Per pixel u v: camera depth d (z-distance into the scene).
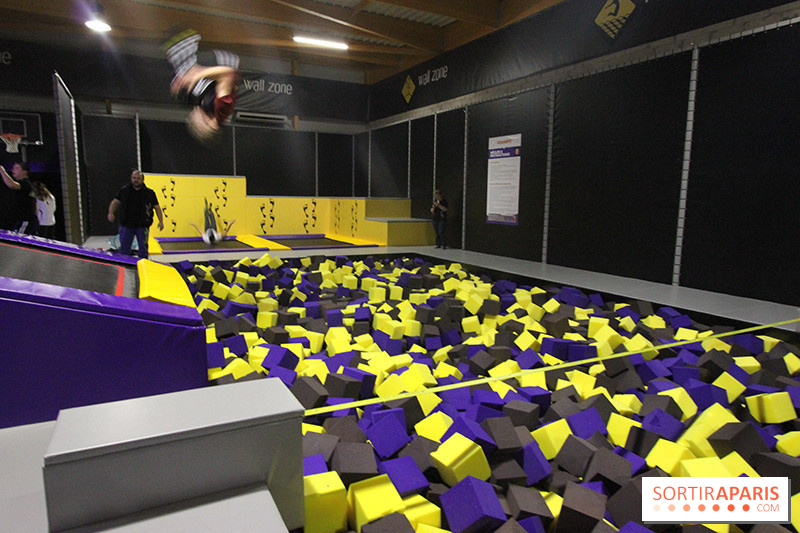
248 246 10.24
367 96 14.66
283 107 13.67
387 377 3.23
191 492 1.33
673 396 2.99
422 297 5.85
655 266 6.80
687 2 6.23
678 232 6.48
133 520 1.24
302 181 14.66
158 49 12.24
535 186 8.67
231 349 3.93
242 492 1.38
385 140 13.66
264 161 14.05
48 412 2.08
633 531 1.76
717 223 6.05
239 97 13.12
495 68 9.60
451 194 10.91
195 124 12.98
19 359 2.02
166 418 1.35
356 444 2.18
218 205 11.66
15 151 10.90
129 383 2.23
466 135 10.33
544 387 3.40
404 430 2.48
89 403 2.15
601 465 2.25
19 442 1.71
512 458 2.34
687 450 2.38
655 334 4.60
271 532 1.22
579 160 7.82
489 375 3.60
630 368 3.55
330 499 1.82
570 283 6.61
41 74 11.09
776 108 5.41
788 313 4.96
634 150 6.98
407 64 12.67
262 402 1.48
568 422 2.71
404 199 12.38
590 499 2.01
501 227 9.48
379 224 10.95
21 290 2.04
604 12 7.32
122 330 2.20
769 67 5.45
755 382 3.48
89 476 1.20
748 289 5.78
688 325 4.96
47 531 1.23
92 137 11.76
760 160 5.59
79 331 2.11
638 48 6.99
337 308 5.30
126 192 6.41
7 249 3.33
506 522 1.82
